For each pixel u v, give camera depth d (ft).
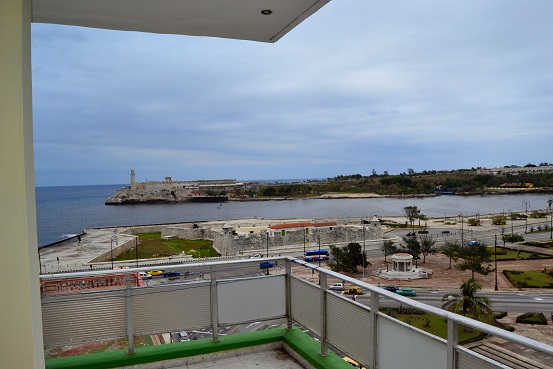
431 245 189.06
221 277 12.39
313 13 9.70
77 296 10.30
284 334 12.03
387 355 8.09
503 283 142.92
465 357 6.30
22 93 5.33
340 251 167.02
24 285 5.42
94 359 10.51
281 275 12.27
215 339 11.55
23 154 5.35
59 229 349.61
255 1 8.91
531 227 272.31
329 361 10.14
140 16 9.66
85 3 8.91
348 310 9.41
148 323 10.91
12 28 5.26
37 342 5.86
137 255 186.19
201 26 10.46
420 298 122.21
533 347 5.10
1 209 5.28
